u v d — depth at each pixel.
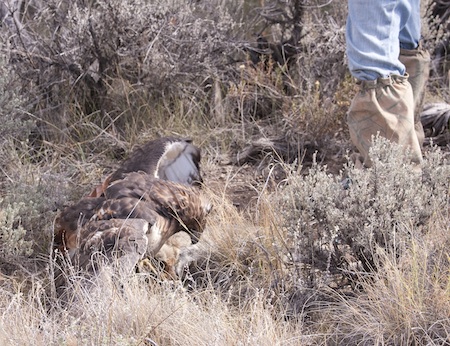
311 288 8.73
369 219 8.56
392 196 8.75
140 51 13.22
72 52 13.04
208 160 12.48
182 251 9.77
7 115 11.38
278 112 13.38
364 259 8.80
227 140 12.98
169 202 9.19
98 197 9.54
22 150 11.66
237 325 7.85
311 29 13.91
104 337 7.18
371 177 8.91
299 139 12.57
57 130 12.71
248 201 11.45
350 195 8.81
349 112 10.25
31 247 9.98
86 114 13.41
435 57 14.62
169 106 13.48
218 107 13.37
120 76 13.31
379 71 9.88
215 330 7.57
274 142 12.69
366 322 7.99
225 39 13.77
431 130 12.96
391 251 8.40
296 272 8.80
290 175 9.89
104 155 12.59
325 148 12.59
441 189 9.19
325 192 8.86
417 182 9.12
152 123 13.10
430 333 7.86
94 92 13.43
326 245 8.88
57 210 10.40
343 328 8.19
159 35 13.13
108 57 13.27
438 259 8.46
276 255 9.01
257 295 8.02
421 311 7.93
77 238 8.87
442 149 12.52
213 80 13.73
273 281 8.81
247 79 13.52
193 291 8.98
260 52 14.02
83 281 8.16
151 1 14.02
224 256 9.68
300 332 8.03
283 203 9.28
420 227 8.95
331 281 8.91
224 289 9.10
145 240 8.45
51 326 7.62
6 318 7.80
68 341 7.33
